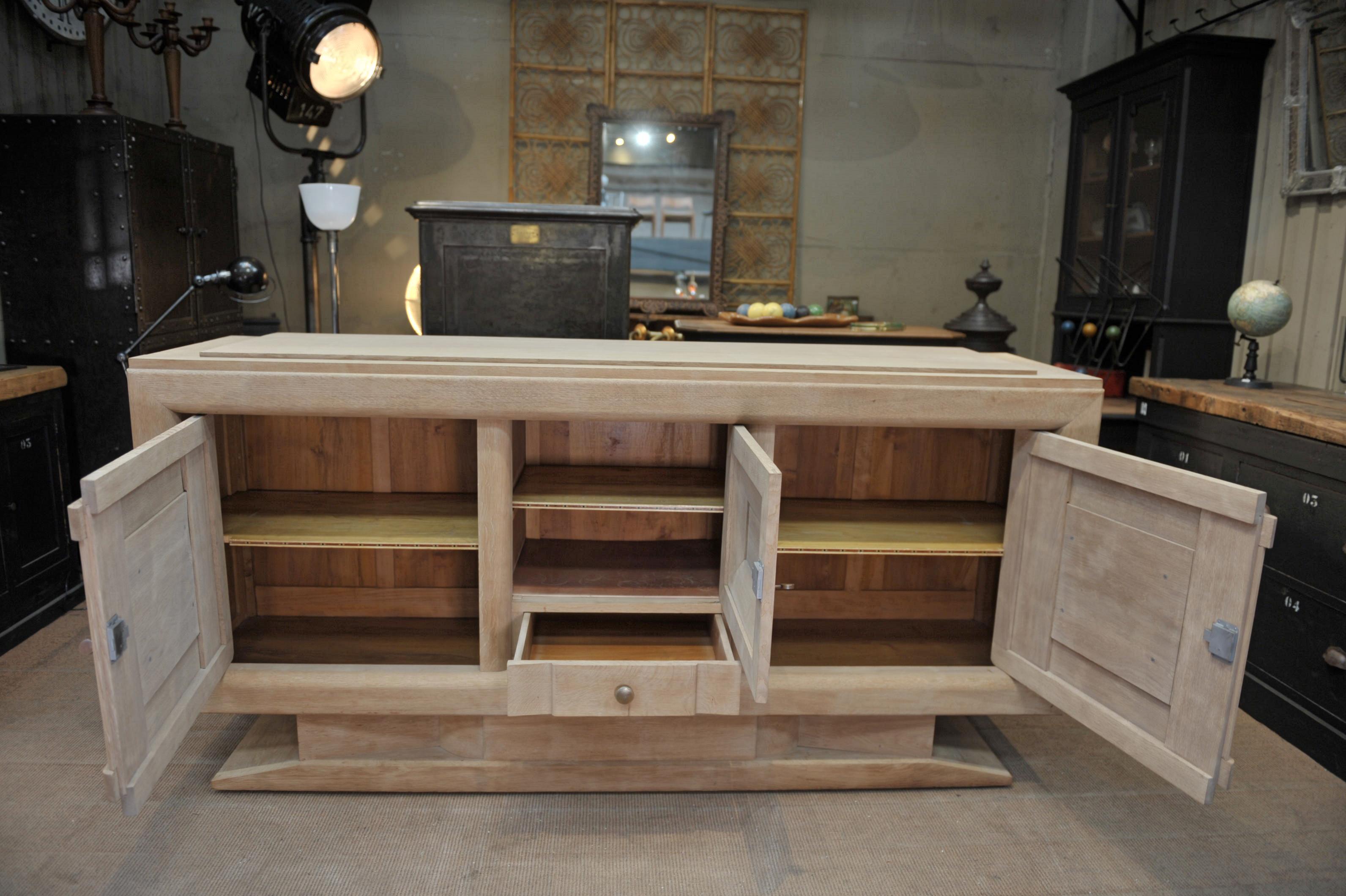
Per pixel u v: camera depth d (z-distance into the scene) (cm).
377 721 196
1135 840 189
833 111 490
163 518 158
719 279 481
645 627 212
